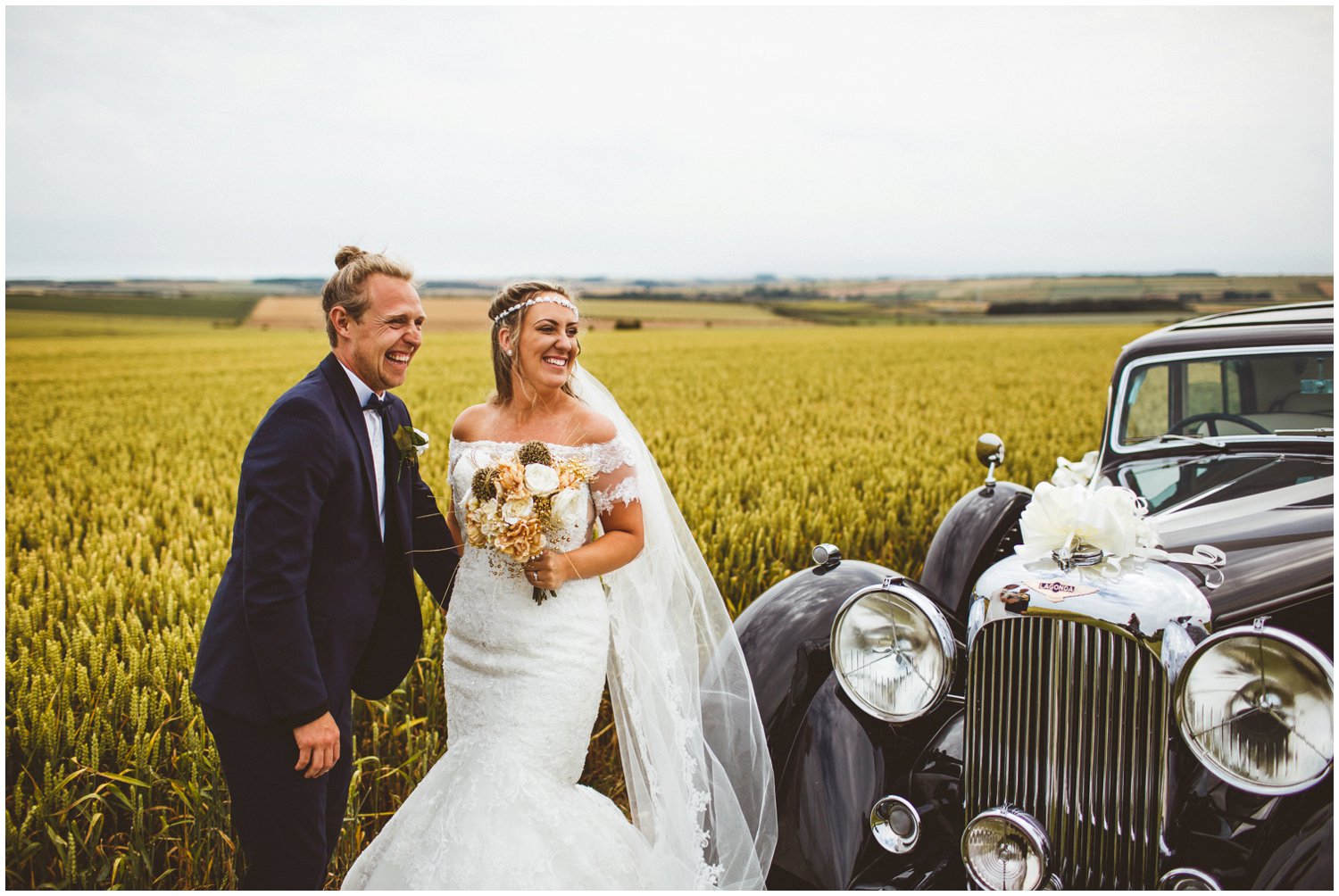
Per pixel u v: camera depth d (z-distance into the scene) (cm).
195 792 283
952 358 2608
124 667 363
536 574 237
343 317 235
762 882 252
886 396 1561
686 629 271
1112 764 216
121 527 646
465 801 230
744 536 524
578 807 241
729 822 256
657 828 259
